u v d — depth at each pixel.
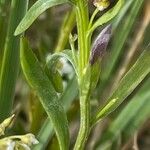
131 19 0.17
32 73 0.11
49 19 0.21
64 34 0.18
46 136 0.15
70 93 0.16
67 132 0.12
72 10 0.17
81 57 0.11
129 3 0.17
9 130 0.17
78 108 0.18
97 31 0.19
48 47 0.20
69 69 0.19
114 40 0.18
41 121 0.16
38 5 0.11
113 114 0.19
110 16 0.10
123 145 0.18
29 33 0.21
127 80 0.11
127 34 0.18
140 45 0.20
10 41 0.14
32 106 0.17
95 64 0.10
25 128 0.19
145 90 0.18
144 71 0.11
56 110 0.12
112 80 0.19
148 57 0.11
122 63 0.20
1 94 0.14
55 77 0.13
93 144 0.18
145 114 0.17
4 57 0.14
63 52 0.12
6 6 0.15
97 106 0.18
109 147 0.18
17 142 0.11
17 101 0.21
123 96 0.11
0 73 0.14
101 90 0.19
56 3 0.11
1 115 0.14
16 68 0.14
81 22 0.10
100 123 0.19
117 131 0.18
